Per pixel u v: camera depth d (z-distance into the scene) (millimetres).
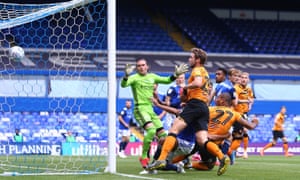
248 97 18047
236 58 38312
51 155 22125
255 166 16000
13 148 23562
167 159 12203
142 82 13609
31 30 34094
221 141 13266
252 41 42312
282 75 34781
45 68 29672
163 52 38062
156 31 41812
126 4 42906
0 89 27375
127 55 37219
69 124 27516
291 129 32125
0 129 27109
